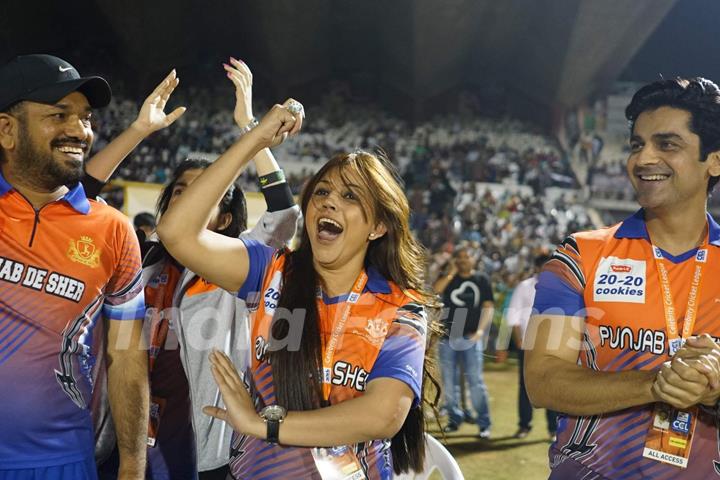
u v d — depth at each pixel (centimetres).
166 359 250
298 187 2658
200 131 2847
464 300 570
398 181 198
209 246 177
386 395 169
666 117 177
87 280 195
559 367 179
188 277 253
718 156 176
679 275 180
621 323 181
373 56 3169
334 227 182
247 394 175
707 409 174
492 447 558
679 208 179
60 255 192
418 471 203
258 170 235
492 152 3002
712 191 185
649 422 178
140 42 2742
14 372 186
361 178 183
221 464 249
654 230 185
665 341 177
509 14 2639
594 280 186
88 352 201
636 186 183
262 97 3212
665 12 2361
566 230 2536
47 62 189
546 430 616
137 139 243
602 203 2780
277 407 168
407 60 2862
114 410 212
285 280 183
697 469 174
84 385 200
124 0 2417
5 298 186
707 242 181
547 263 196
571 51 2573
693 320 176
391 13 2588
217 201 174
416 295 188
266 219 232
